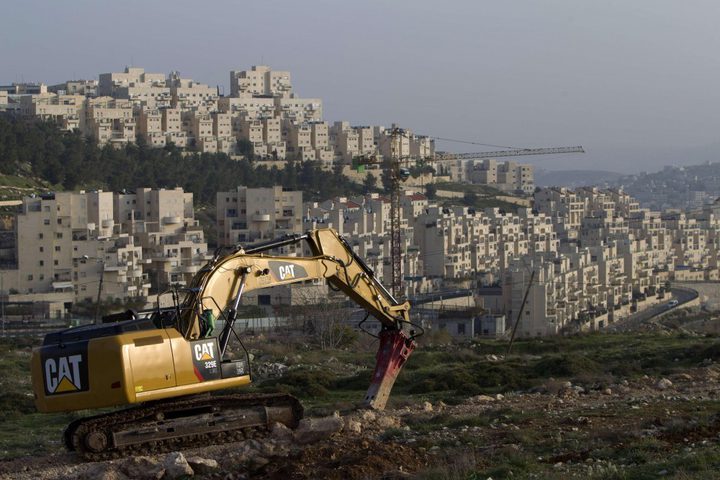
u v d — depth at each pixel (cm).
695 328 12650
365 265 3684
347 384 5609
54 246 16012
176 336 3150
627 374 5397
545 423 3581
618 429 3334
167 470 2983
